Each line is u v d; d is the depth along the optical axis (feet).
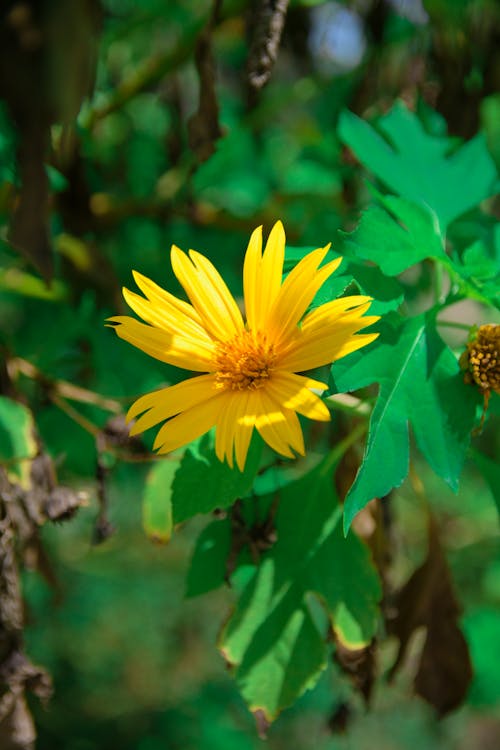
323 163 2.76
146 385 2.36
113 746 5.59
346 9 2.45
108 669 5.69
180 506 1.81
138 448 2.11
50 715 5.61
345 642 1.94
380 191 2.18
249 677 1.93
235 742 5.71
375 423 1.76
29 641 5.30
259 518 1.97
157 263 2.56
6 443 2.04
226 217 2.56
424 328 1.82
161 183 2.58
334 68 2.68
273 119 2.85
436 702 2.12
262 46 2.00
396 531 2.35
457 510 4.53
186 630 5.91
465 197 2.11
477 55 2.37
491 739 6.03
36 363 2.42
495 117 2.80
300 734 5.77
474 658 4.27
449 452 1.77
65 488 2.07
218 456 1.74
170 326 1.82
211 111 2.14
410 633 2.14
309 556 1.96
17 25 1.86
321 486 1.98
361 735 5.73
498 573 4.61
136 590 5.62
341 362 1.77
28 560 2.23
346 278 1.81
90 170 2.56
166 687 5.86
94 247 2.37
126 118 2.84
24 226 1.99
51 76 1.89
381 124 2.19
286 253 1.86
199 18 2.38
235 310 1.82
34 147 1.95
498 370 1.77
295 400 1.73
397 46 2.45
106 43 2.58
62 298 2.37
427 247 1.88
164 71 2.43
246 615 1.94
